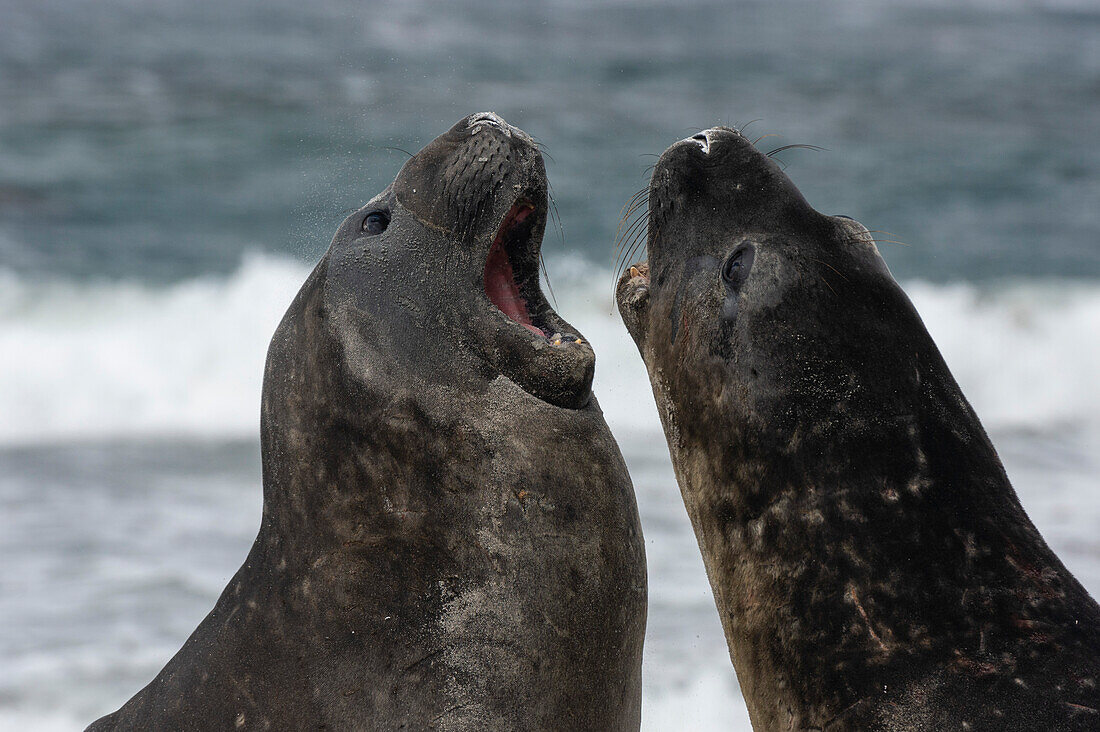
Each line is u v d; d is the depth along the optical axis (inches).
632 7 6545.3
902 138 4552.2
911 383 700.7
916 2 7239.2
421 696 669.3
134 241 3189.0
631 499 730.8
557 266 2864.2
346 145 3905.0
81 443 2107.5
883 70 5590.6
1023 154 4453.7
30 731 1129.4
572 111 4409.5
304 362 723.4
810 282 722.8
